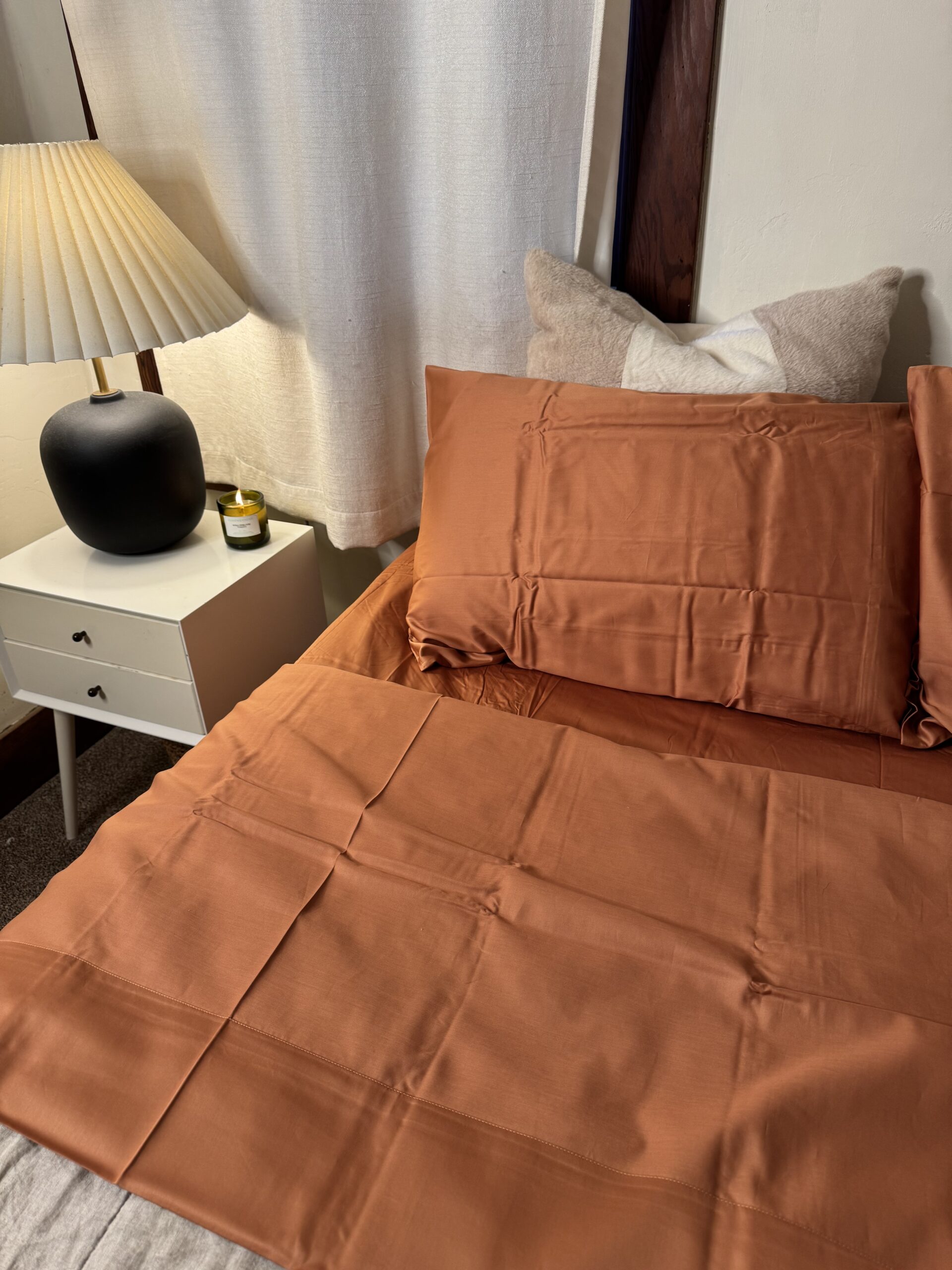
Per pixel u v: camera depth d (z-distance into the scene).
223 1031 0.70
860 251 1.28
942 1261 0.54
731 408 1.09
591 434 1.13
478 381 1.24
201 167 1.50
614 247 1.42
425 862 0.85
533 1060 0.68
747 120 1.26
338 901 0.82
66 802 1.64
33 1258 0.57
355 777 0.96
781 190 1.28
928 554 1.00
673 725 1.08
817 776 0.96
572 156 1.32
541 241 1.37
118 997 0.73
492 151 1.30
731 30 1.21
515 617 1.14
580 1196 0.59
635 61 1.26
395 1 1.27
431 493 1.24
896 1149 0.60
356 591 1.93
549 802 0.92
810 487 1.04
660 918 0.79
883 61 1.15
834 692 1.03
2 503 1.64
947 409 1.02
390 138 1.38
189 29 1.36
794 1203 0.57
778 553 1.03
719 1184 0.59
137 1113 0.65
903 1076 0.64
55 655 1.49
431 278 1.50
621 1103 0.65
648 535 1.07
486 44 1.23
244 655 1.50
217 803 0.93
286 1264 0.56
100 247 1.27
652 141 1.30
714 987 0.73
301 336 1.55
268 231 1.49
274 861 0.86
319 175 1.34
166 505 1.43
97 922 0.80
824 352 1.17
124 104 1.51
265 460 1.75
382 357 1.51
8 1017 0.71
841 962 0.74
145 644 1.39
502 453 1.17
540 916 0.79
